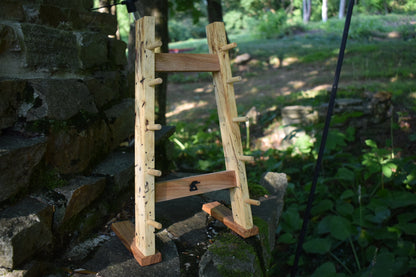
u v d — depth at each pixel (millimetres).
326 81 7723
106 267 1633
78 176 1968
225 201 2359
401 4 4789
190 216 2152
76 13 2336
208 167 4309
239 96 8094
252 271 1651
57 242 1705
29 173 1669
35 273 1511
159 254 1666
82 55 2270
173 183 1638
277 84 8641
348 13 2180
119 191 2168
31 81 1822
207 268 1633
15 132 1777
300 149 4660
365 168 4012
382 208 3330
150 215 1594
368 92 5984
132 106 2748
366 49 7602
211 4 7281
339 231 3227
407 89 5984
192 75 11484
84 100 2113
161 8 3646
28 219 1519
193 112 7492
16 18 1887
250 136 5871
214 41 1745
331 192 4137
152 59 1504
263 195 2512
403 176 3426
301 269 3270
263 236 1945
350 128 4828
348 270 3096
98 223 2002
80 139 1978
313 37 12320
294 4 13898
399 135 4867
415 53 6805
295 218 3508
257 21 17594
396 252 2975
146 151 1530
